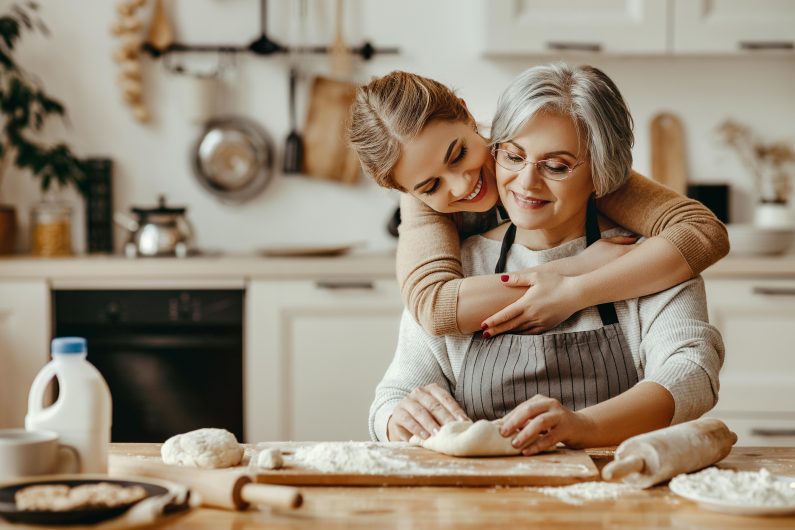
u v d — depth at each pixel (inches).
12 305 129.0
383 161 61.7
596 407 58.3
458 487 50.9
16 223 142.9
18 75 144.8
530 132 60.2
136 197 148.3
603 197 68.3
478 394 65.7
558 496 48.9
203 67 147.6
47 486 44.7
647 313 65.1
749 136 148.9
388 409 65.1
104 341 129.7
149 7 147.3
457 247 68.3
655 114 149.0
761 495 46.6
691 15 135.3
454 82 147.9
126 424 130.6
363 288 129.6
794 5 135.7
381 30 147.6
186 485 47.6
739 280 128.6
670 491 49.7
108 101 147.6
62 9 146.5
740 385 129.1
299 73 147.8
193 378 130.4
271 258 132.9
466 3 147.0
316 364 130.4
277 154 148.7
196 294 129.6
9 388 129.7
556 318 64.1
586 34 135.3
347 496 49.2
